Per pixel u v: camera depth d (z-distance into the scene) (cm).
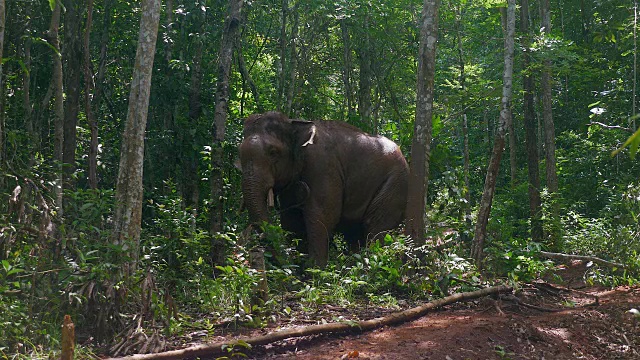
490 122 2888
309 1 1493
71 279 645
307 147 1034
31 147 854
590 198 1750
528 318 801
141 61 740
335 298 812
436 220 1164
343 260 975
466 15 2230
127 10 1325
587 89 1939
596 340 756
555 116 2214
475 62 2280
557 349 706
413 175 949
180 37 1268
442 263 903
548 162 1689
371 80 1812
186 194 1214
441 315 793
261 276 743
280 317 736
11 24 964
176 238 870
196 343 629
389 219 1092
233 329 688
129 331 621
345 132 1101
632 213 1179
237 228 1054
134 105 736
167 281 801
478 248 1061
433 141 1331
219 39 1320
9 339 562
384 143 1125
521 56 1608
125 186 729
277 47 1681
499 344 684
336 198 1049
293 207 1049
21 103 1098
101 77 1202
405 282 895
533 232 1516
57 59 913
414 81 1978
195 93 1202
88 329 654
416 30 1825
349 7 1547
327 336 675
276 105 1602
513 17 1159
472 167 2648
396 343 650
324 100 1847
